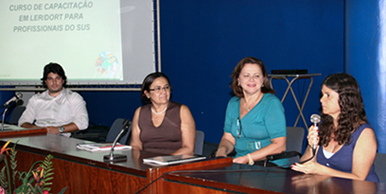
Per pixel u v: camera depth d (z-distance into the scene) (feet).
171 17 19.34
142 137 9.21
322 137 6.50
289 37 15.97
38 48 17.60
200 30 18.44
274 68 16.46
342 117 6.15
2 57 17.95
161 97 8.81
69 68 17.35
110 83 16.97
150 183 5.14
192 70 18.98
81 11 17.08
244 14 17.03
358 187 4.35
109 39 16.83
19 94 10.11
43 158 7.29
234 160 7.95
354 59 10.06
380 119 9.58
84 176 6.37
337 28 14.84
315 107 15.66
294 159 8.75
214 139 18.61
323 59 15.26
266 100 8.55
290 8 15.83
